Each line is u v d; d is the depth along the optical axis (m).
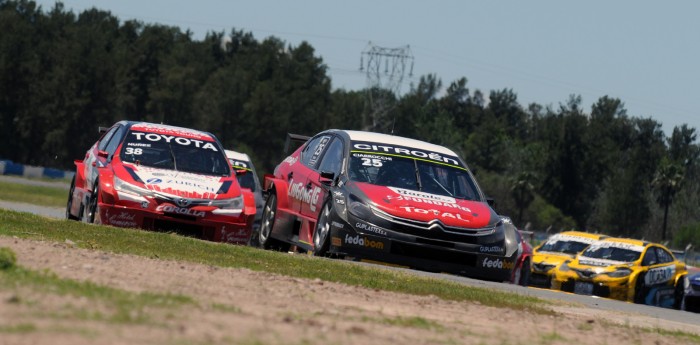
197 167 58.25
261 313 23.69
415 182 52.22
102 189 54.84
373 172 52.00
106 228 47.75
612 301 46.66
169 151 58.53
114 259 33.19
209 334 19.34
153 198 54.72
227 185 57.41
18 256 30.36
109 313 20.55
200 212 55.25
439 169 53.75
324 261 43.94
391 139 55.66
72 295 22.58
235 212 56.12
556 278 80.69
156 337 18.44
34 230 42.38
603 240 83.69
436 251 48.97
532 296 40.53
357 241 48.53
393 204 49.31
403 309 29.06
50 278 25.06
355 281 36.19
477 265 49.59
